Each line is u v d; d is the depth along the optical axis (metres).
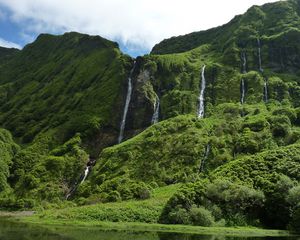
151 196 127.94
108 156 170.88
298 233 88.38
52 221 98.94
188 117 187.12
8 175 181.00
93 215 103.50
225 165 123.44
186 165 152.25
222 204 101.62
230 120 186.25
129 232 77.88
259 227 97.44
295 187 97.44
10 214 127.94
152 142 169.25
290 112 181.88
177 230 85.06
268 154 121.50
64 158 183.88
